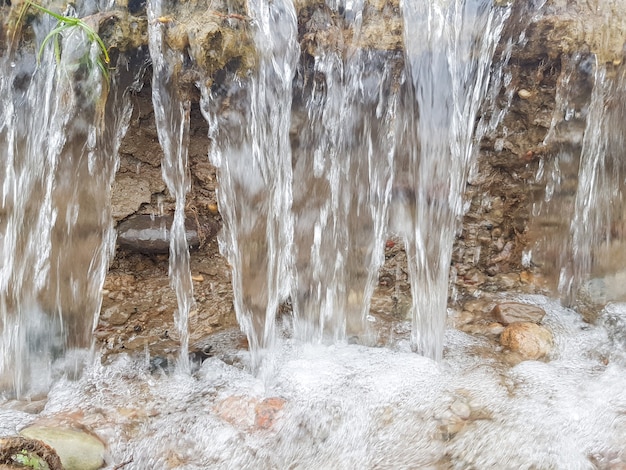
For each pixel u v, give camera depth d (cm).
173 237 61
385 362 56
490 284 67
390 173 58
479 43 54
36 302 56
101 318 59
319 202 58
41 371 55
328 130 56
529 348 58
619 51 55
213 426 48
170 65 52
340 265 61
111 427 47
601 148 60
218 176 56
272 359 57
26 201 54
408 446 46
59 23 48
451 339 60
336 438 47
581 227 64
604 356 58
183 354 57
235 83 52
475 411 50
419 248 59
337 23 54
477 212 66
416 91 55
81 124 53
